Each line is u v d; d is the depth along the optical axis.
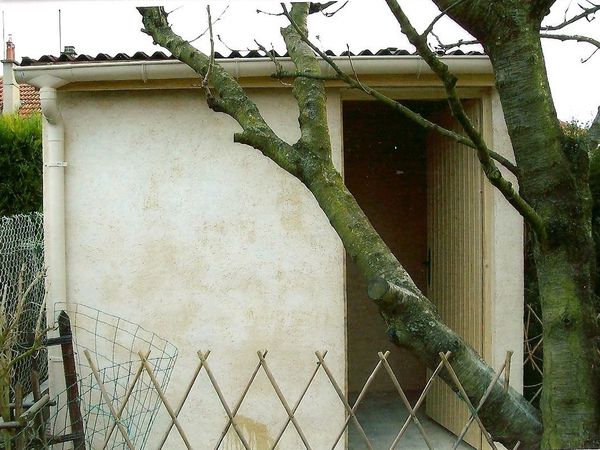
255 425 5.02
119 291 5.04
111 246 5.05
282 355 5.03
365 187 7.63
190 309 5.04
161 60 4.73
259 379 5.02
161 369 4.64
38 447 4.22
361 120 7.62
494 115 5.13
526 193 2.21
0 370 4.00
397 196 7.65
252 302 5.04
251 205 5.05
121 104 5.03
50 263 4.98
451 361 2.34
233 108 2.91
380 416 6.62
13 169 7.56
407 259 7.64
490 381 2.39
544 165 2.15
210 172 5.05
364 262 2.43
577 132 6.32
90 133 5.04
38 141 7.66
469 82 5.01
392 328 2.34
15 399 3.89
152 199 5.05
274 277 5.04
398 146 7.66
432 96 5.27
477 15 2.13
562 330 2.16
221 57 4.76
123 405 3.10
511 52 2.14
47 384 5.53
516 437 2.38
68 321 4.41
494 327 5.12
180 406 3.04
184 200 5.05
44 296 5.11
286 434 5.02
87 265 5.05
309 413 5.02
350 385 7.66
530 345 5.92
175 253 5.04
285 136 5.05
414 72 4.84
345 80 2.23
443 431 6.05
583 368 2.14
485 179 5.24
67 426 4.62
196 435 5.01
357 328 7.68
